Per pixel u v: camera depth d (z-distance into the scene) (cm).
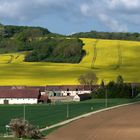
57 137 6544
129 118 9069
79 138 6488
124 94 16088
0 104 14812
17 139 5984
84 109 11356
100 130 7344
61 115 10000
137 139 6397
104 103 13312
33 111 11306
